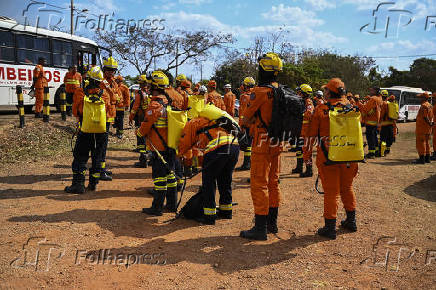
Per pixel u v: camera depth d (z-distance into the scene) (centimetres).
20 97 1118
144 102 844
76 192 630
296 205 600
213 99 874
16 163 846
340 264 383
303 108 439
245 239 450
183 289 329
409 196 659
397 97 3303
